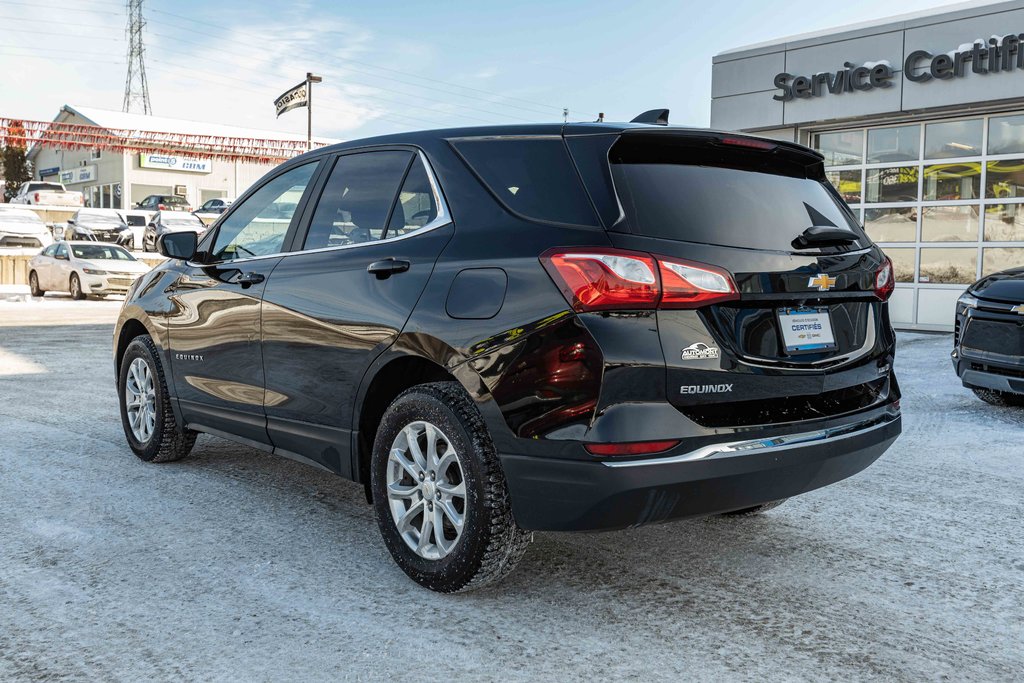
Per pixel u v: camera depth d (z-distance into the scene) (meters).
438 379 3.60
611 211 2.99
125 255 24.59
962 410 7.17
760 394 3.07
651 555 3.76
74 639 2.93
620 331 2.86
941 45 13.23
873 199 14.73
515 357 3.01
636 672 2.72
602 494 2.87
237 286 4.38
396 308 3.43
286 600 3.26
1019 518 4.31
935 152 14.01
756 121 15.48
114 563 3.62
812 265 3.22
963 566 3.67
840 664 2.78
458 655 2.83
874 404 3.50
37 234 30.61
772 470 3.05
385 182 3.81
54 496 4.55
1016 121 13.15
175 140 61.19
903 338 12.82
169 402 5.06
